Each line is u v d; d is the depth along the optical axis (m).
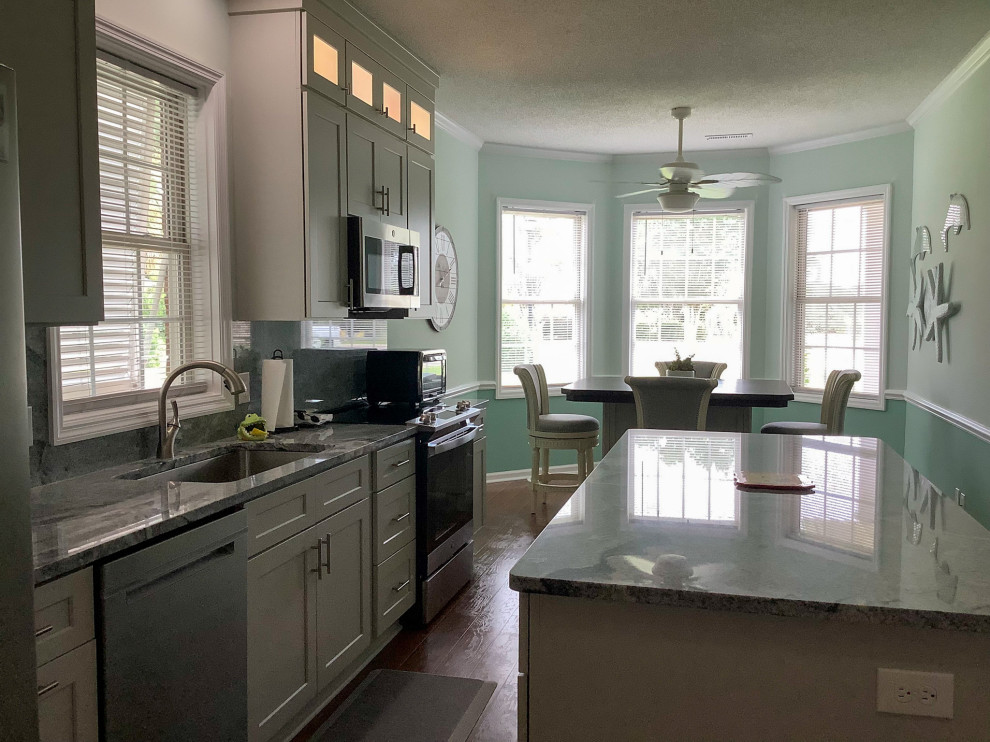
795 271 6.43
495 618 3.61
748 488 1.94
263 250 3.08
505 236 6.46
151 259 2.78
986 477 3.98
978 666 1.16
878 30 3.74
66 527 1.73
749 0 3.37
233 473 2.91
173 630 1.83
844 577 1.27
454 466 3.82
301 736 2.58
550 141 6.19
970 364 4.25
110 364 2.59
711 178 4.98
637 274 6.80
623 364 6.80
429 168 4.32
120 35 2.50
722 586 1.23
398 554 3.28
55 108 1.74
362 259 3.34
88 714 1.59
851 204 6.02
